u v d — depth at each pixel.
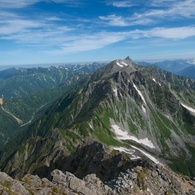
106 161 117.00
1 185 42.91
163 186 66.50
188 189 70.50
